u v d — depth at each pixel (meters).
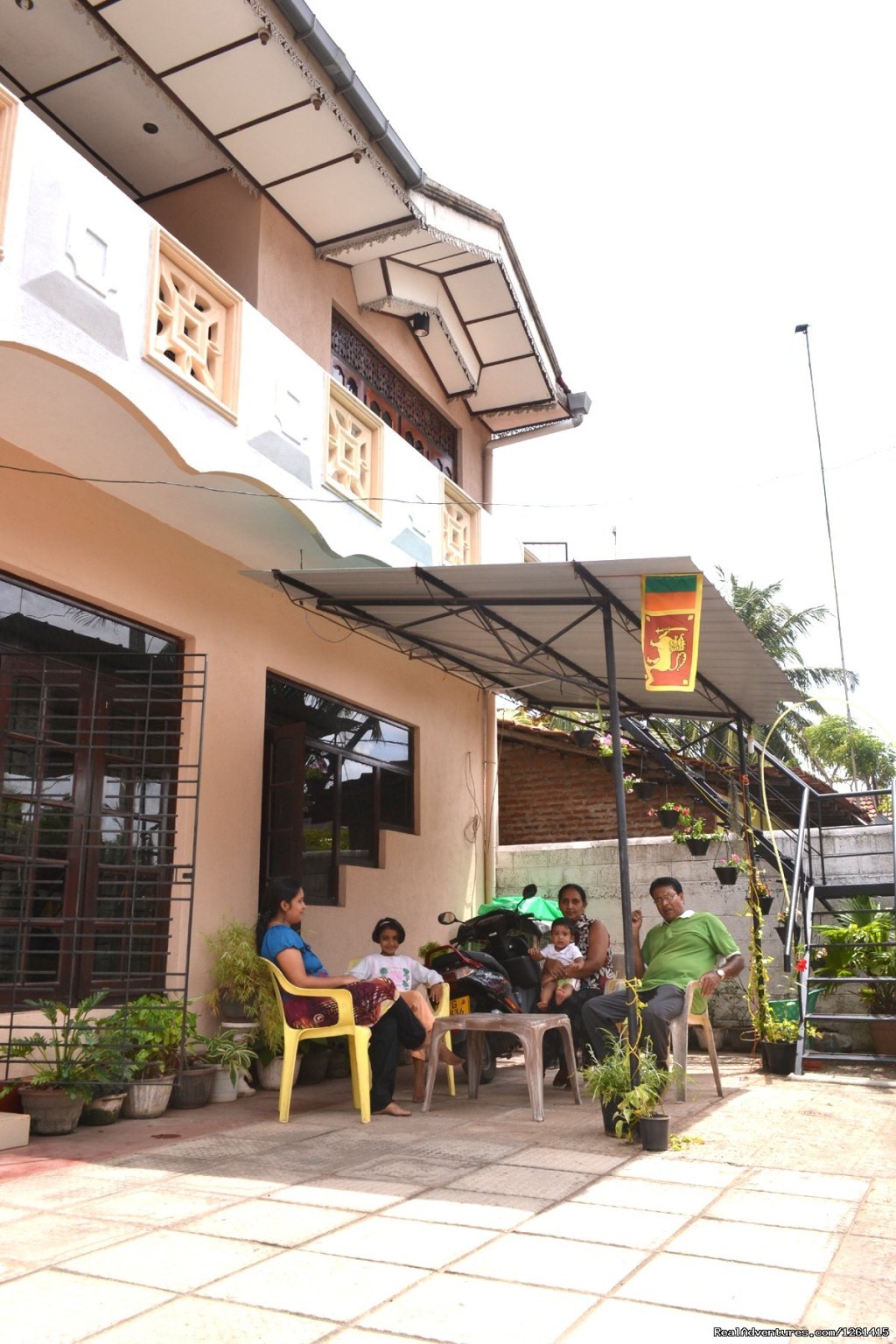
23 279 5.22
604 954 7.73
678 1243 3.61
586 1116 6.20
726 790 13.70
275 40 7.25
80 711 6.94
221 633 8.13
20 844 6.44
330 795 9.50
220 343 6.89
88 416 6.23
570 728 19.19
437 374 11.90
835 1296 3.12
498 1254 3.49
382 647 10.45
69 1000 6.33
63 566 6.75
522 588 6.76
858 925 9.27
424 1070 6.91
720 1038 9.66
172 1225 3.80
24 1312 2.97
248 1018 7.31
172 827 7.48
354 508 8.23
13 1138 5.24
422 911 10.66
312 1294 3.11
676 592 6.13
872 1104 6.45
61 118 8.22
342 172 8.58
